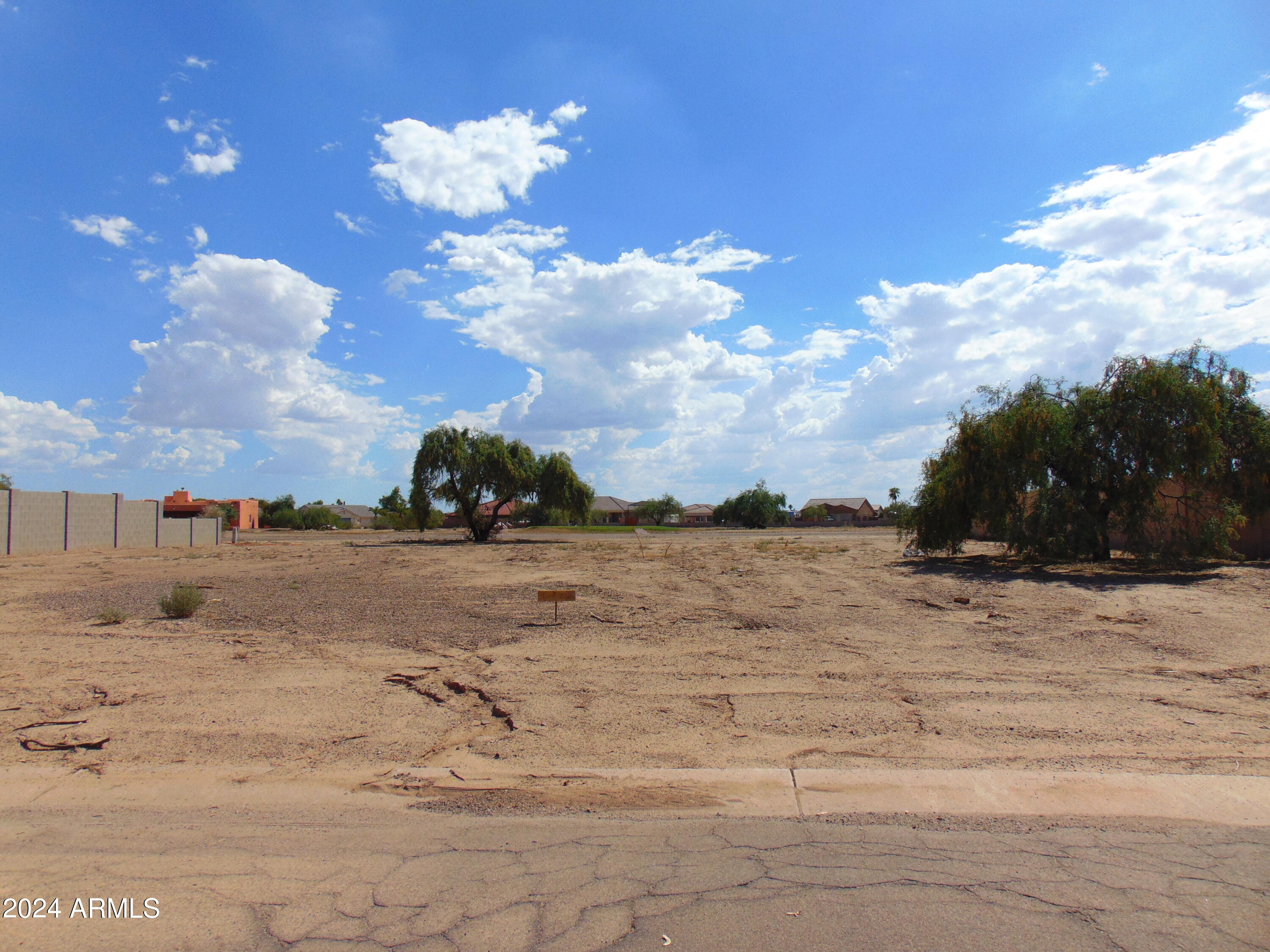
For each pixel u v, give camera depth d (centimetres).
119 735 636
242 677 859
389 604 1507
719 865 396
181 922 342
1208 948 313
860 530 8331
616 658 953
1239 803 480
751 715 695
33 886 379
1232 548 2339
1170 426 1958
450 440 4938
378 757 587
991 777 525
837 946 315
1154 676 844
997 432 2220
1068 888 367
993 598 1484
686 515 15062
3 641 1102
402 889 373
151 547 4678
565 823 459
